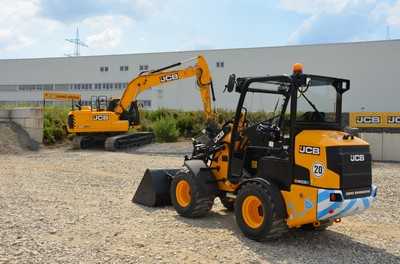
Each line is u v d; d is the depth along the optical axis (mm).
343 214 6512
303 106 7082
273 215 6766
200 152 8836
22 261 5930
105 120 22906
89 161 17547
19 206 9094
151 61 54719
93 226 7742
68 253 6297
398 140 19625
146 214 8688
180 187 8523
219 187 8352
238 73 50875
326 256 6547
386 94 45875
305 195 6629
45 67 59438
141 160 18016
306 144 6695
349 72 46844
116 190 11273
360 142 6859
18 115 23812
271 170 7121
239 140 8000
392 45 45562
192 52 52781
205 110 19750
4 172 14203
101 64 56969
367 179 6824
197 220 8281
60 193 10703
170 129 26328
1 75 61250
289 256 6488
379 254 6711
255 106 7891
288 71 49062
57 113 26984
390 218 8898
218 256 6367
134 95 23203
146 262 6039
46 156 19562
